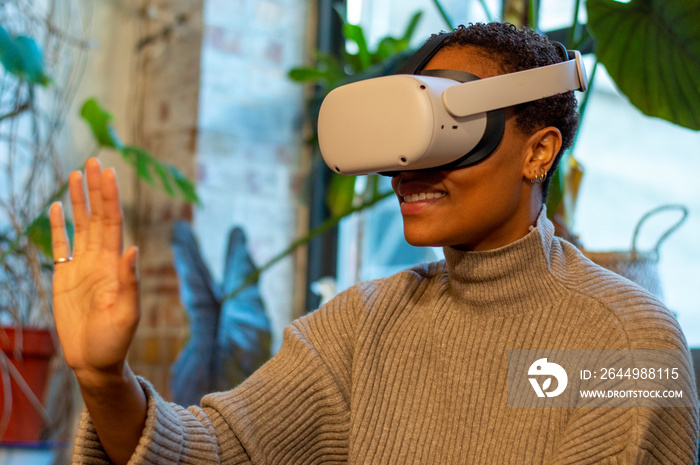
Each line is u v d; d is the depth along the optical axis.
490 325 0.78
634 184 1.84
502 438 0.73
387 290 0.87
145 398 0.70
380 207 2.41
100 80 2.50
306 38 2.57
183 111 2.37
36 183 2.28
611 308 0.74
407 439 0.78
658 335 0.71
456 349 0.79
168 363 2.31
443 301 0.84
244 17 2.43
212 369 2.10
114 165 2.49
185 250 2.11
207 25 2.35
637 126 1.85
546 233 0.81
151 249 2.44
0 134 2.22
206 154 2.33
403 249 2.33
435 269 0.90
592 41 1.86
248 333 2.17
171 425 0.72
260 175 2.45
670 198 1.79
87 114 2.00
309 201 2.55
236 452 0.79
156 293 2.40
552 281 0.77
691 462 0.69
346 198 2.24
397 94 0.71
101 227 0.67
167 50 2.46
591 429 0.69
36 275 2.06
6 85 2.28
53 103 2.37
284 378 0.85
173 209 2.38
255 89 2.45
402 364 0.81
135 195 2.51
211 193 2.34
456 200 0.74
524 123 0.76
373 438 0.79
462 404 0.76
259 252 2.43
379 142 0.72
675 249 1.77
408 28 2.21
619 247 1.85
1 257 2.00
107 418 0.67
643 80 1.34
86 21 2.47
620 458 0.67
